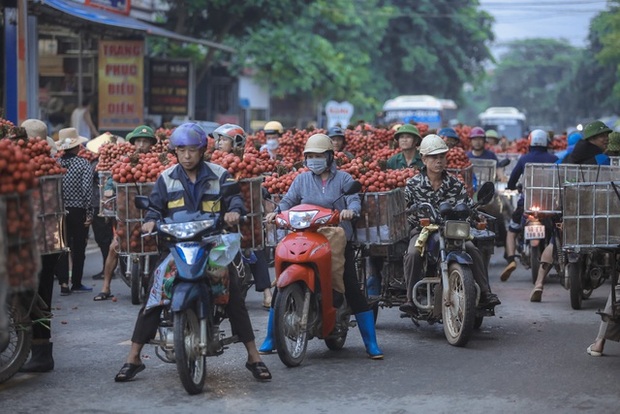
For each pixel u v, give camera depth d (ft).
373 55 221.87
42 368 30.40
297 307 30.86
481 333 37.01
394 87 239.71
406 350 33.73
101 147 47.50
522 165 51.57
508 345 34.60
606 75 257.34
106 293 45.73
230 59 156.04
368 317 32.45
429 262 34.83
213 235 27.48
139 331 28.71
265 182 39.37
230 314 28.99
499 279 53.01
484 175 60.85
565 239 31.91
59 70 98.43
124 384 28.84
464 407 26.25
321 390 28.14
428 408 26.16
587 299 45.52
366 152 57.52
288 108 208.64
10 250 24.14
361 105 198.80
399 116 183.83
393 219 34.30
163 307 28.12
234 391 28.02
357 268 35.09
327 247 30.71
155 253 37.93
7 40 72.74
